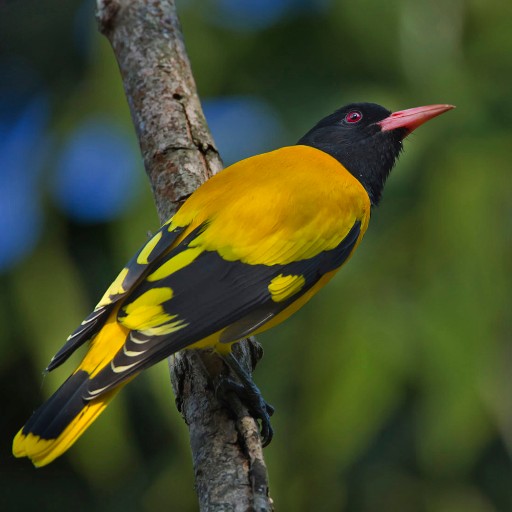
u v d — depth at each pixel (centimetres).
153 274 733
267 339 1278
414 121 941
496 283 1179
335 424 1191
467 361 1165
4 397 1433
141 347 681
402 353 1180
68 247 1355
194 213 774
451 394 1165
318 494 1243
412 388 1312
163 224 802
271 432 741
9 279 1323
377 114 946
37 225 1317
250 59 1405
